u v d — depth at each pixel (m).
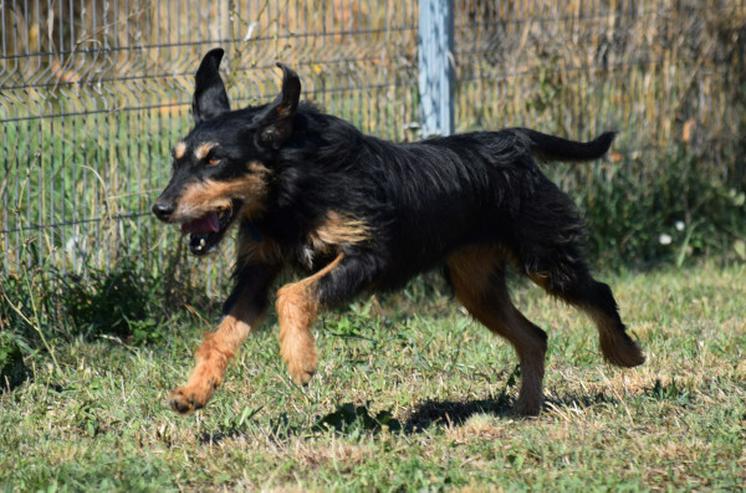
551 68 14.20
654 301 12.77
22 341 10.14
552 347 10.54
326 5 12.53
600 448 7.65
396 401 9.00
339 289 7.73
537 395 8.91
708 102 15.80
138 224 11.49
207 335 7.82
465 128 13.66
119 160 11.41
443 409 8.92
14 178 10.99
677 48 15.37
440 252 8.70
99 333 11.03
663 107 15.37
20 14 11.34
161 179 11.59
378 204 7.96
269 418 8.42
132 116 11.35
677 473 7.12
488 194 8.87
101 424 8.50
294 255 8.03
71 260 11.20
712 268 14.82
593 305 9.23
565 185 14.52
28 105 10.68
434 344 10.68
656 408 8.50
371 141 8.26
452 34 12.98
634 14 14.91
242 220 8.04
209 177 7.59
